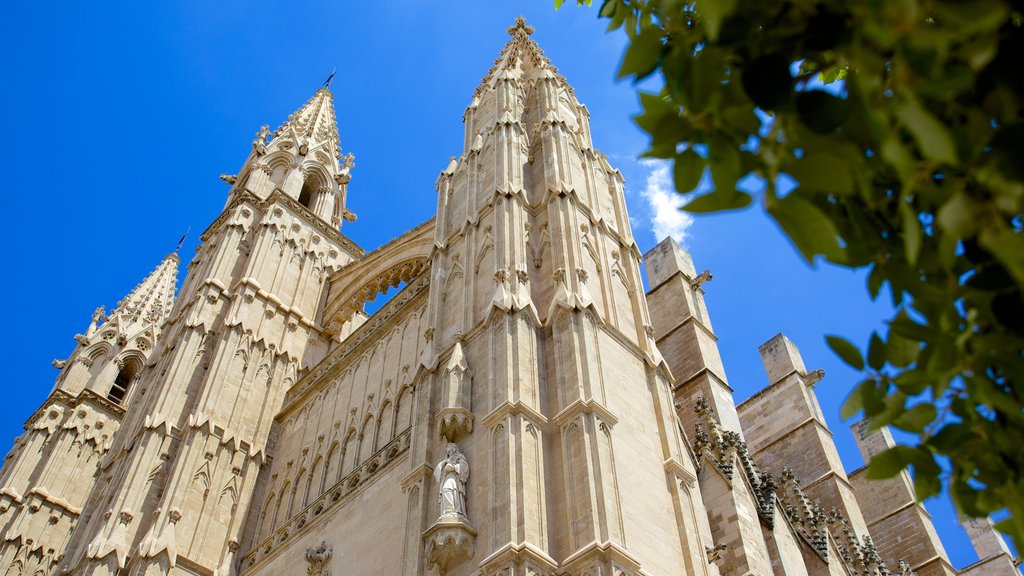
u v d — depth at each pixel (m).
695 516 21.56
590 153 35.00
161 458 34.28
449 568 19.12
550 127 33.41
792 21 5.09
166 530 30.31
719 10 4.71
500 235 27.73
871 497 45.09
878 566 33.41
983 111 4.91
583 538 18.08
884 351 5.91
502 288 25.16
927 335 5.51
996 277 5.30
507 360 22.48
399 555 23.19
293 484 33.09
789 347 46.97
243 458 35.19
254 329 41.16
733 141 5.21
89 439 61.72
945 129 4.36
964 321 5.44
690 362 37.91
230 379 37.81
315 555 26.56
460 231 30.83
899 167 4.71
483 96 40.81
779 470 42.22
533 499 19.02
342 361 36.66
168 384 37.44
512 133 33.78
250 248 47.53
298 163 57.47
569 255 26.53
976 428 5.57
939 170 5.10
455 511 19.69
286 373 40.72
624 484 20.19
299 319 43.94
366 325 37.78
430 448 22.84
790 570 26.50
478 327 25.08
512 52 43.03
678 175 5.39
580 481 19.30
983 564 45.59
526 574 17.08
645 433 22.75
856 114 4.99
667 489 21.86
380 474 27.14
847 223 5.93
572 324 23.50
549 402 22.09
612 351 24.23
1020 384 5.30
